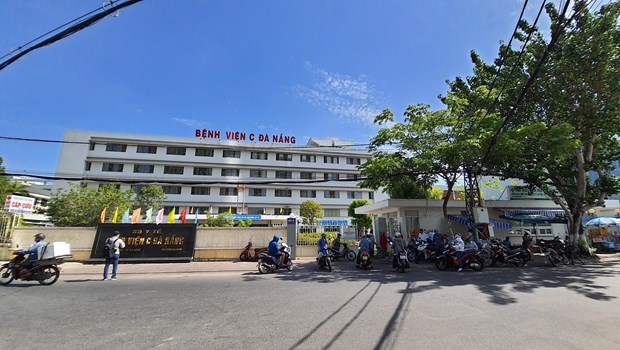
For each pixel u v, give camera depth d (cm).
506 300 703
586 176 1762
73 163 3969
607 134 1535
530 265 1380
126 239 1579
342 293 802
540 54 1393
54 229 1565
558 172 1727
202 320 570
